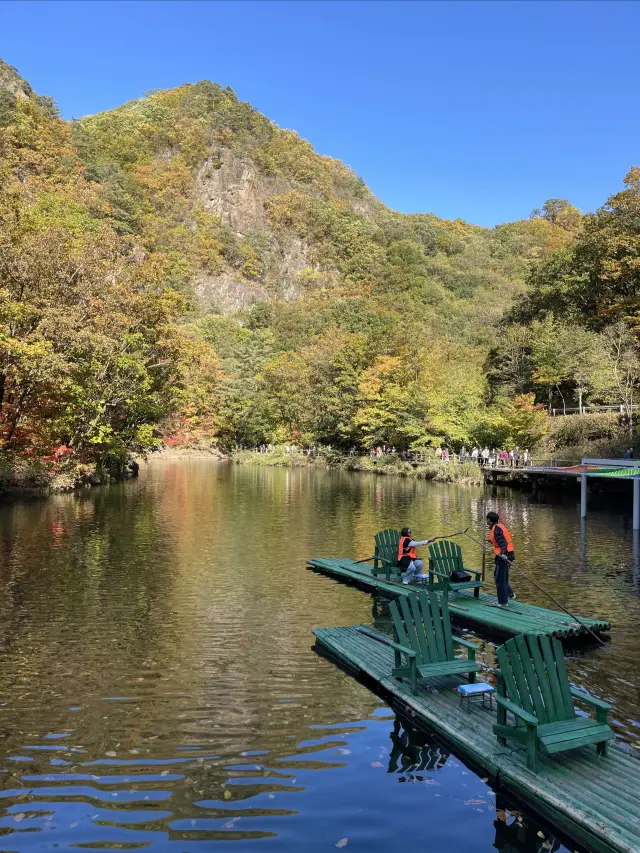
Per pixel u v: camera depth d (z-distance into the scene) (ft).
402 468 149.89
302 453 206.69
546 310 168.55
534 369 156.25
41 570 43.62
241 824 15.25
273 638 29.89
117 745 19.08
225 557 49.14
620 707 22.06
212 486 115.03
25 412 93.97
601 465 91.61
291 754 18.72
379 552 41.42
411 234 505.25
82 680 24.38
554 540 58.65
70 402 94.99
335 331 240.53
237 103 562.66
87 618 32.73
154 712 21.49
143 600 36.37
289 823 15.29
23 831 14.87
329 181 553.64
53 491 90.89
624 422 125.18
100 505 81.05
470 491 107.96
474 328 295.89
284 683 24.31
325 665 26.32
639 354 132.87
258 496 97.30
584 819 14.42
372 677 24.21
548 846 14.53
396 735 20.06
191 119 520.83
